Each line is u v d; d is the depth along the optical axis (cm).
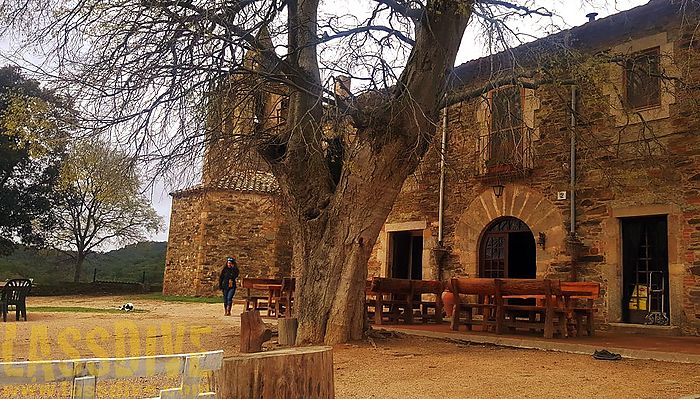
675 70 970
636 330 966
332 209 791
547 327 835
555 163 1121
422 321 1088
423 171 1351
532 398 463
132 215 2788
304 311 788
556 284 831
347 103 765
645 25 1027
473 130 1262
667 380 541
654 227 1002
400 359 657
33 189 2509
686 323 924
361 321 788
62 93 691
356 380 534
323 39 786
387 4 803
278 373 275
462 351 734
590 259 1050
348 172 782
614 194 1031
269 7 782
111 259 3591
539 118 1155
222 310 1455
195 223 2003
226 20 688
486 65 1048
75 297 2153
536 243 1130
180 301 1825
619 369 604
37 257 3131
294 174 823
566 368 609
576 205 1081
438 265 1286
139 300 1889
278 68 781
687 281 933
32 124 689
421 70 757
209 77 718
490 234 1236
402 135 755
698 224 931
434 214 1322
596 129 1064
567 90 1072
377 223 785
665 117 980
